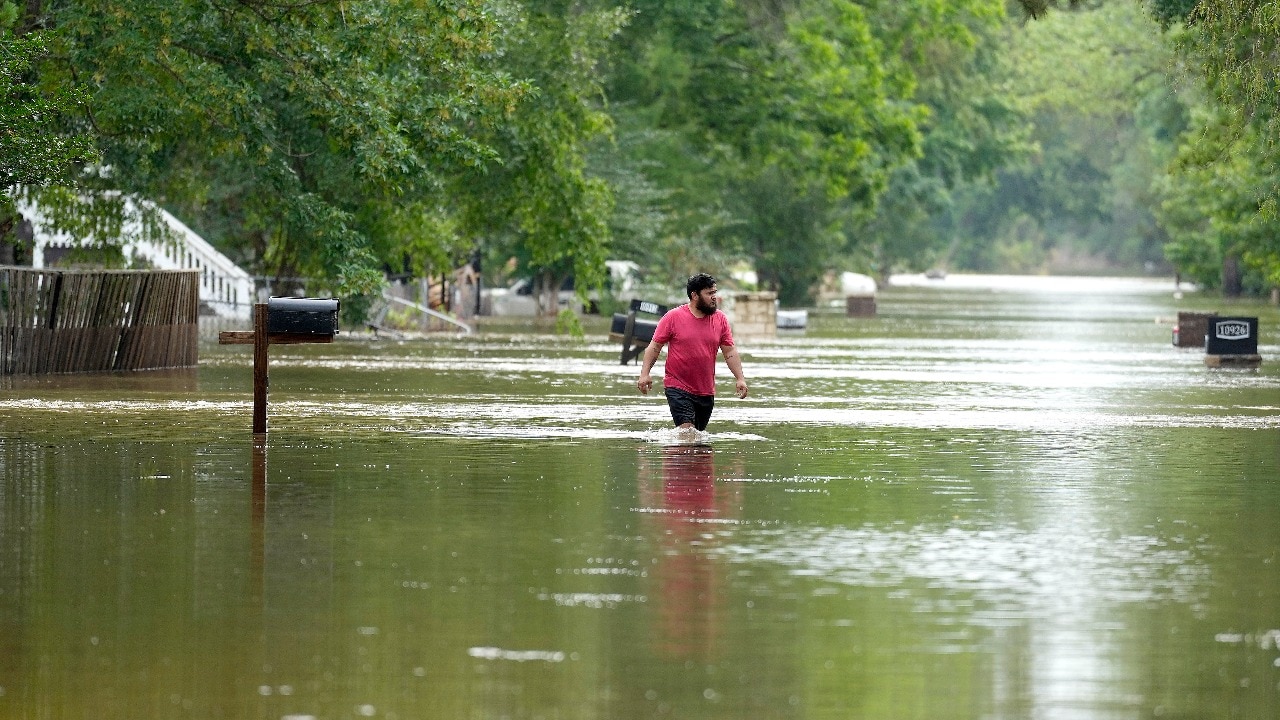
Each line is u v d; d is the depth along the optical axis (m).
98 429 61.62
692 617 30.97
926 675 27.11
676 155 188.00
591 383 87.25
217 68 87.19
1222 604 32.25
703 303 59.94
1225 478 50.22
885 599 32.53
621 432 62.00
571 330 122.44
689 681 26.70
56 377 88.31
